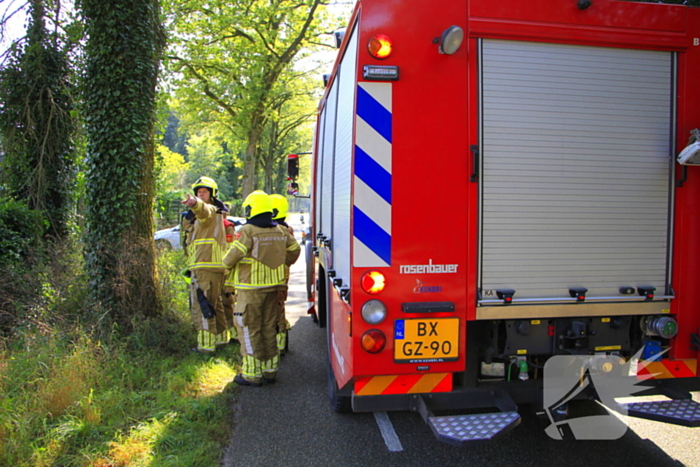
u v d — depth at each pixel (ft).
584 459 11.27
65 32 25.35
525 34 9.39
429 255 9.26
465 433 8.63
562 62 9.60
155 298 20.07
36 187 26.03
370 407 9.50
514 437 12.45
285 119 110.63
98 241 19.36
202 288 17.95
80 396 12.94
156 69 20.89
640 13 9.84
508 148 9.43
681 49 10.02
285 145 136.77
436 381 9.62
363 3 9.01
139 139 19.48
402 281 9.22
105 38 18.99
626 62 9.85
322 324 21.48
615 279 9.93
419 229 9.21
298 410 14.24
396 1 9.08
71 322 18.34
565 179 9.66
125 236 19.34
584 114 9.71
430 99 9.19
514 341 10.05
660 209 10.08
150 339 18.51
